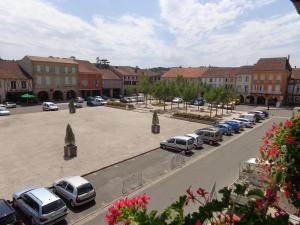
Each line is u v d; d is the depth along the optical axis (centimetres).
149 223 254
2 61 4753
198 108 4547
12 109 4078
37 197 1077
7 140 2233
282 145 337
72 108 3822
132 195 1304
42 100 5112
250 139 2512
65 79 5381
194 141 2131
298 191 309
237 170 1647
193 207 1121
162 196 1291
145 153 1983
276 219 244
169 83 4753
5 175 1505
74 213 1144
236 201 283
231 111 4431
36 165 1667
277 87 5500
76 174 1536
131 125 3022
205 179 1505
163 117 3666
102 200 1255
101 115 3703
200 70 7525
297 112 391
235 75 6259
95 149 2036
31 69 4806
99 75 6153
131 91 5700
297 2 288
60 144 2134
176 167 1697
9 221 982
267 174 377
